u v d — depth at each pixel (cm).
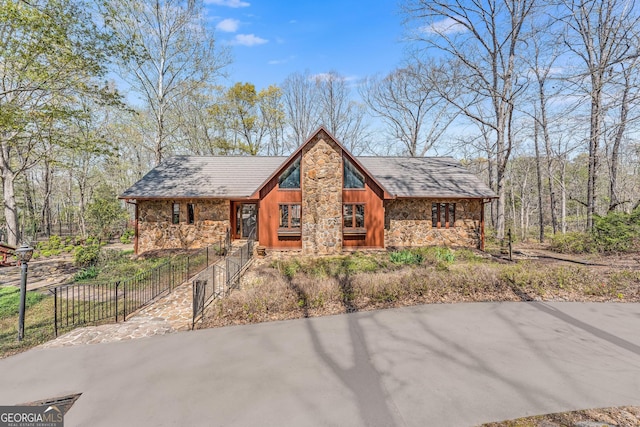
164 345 571
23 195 3238
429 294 812
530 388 416
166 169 1809
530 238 2452
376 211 1552
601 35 1420
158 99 2214
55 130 1453
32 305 840
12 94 1448
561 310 709
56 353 545
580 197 3309
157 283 1027
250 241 1505
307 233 1478
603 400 389
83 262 1382
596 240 1380
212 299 836
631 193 2461
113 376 467
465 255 1394
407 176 1797
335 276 934
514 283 854
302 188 1488
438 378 445
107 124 2286
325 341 573
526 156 2959
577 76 923
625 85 887
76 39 1284
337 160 1488
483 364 482
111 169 3170
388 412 374
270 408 385
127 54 1458
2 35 1232
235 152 3331
